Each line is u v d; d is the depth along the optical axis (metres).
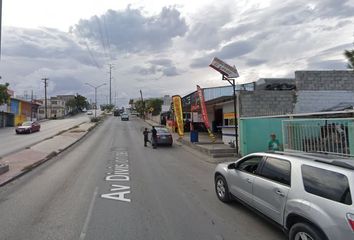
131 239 6.27
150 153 21.67
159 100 75.62
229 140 23.30
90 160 18.03
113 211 8.12
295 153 6.87
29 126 42.00
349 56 15.55
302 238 5.26
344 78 21.61
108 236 6.42
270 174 6.66
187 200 9.22
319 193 5.19
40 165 16.22
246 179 7.47
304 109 21.16
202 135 34.09
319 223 4.89
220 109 34.44
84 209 8.29
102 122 66.69
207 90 34.16
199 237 6.39
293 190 5.73
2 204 8.88
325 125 10.87
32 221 7.36
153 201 9.12
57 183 11.70
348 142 10.02
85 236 6.42
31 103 79.25
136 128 48.50
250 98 20.88
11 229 6.85
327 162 5.50
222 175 8.85
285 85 24.62
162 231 6.71
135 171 14.39
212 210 8.20
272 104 21.02
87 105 157.50
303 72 21.39
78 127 47.28
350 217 4.49
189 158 19.36
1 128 54.88
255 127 19.34
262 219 7.47
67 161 17.62
